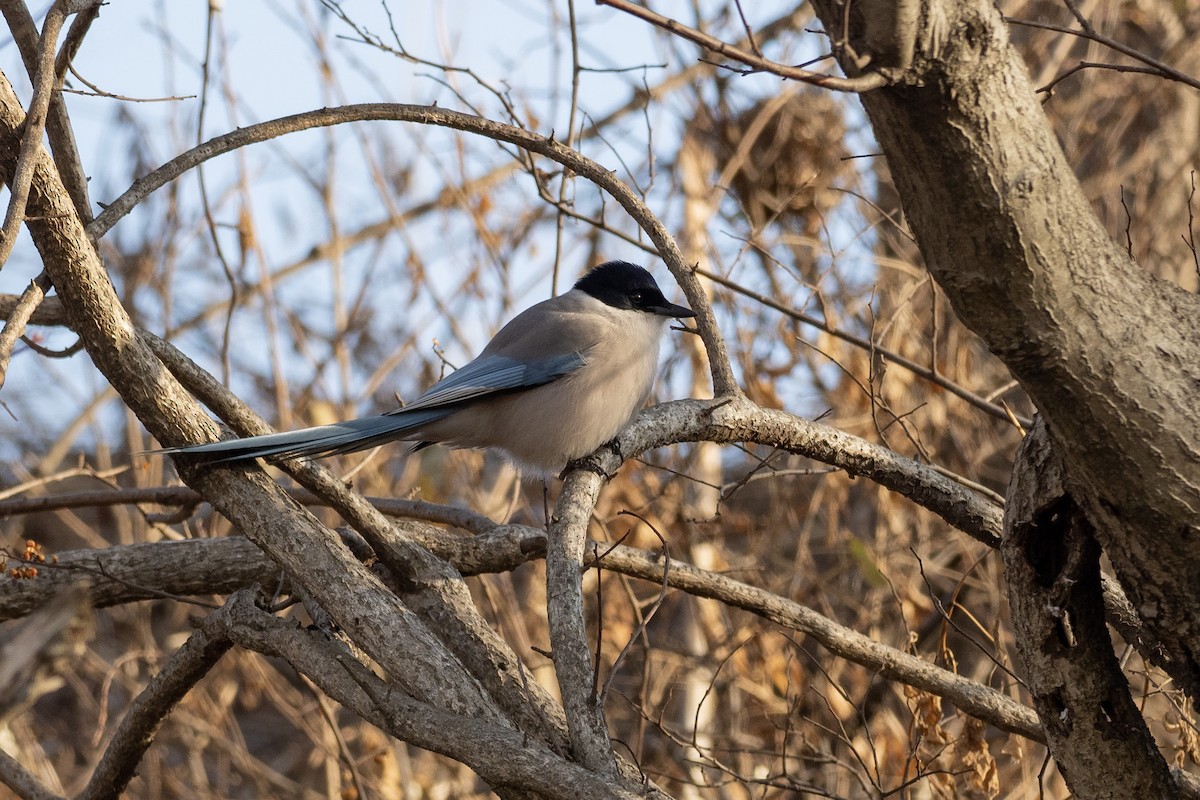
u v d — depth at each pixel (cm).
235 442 775
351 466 1481
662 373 1493
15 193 679
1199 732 897
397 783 1323
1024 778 1222
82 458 1193
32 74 801
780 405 1416
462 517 1040
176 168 798
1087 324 577
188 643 848
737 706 1371
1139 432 589
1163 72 748
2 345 709
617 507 1409
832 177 1562
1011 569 677
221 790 1596
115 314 747
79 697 1617
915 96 525
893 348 1426
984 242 555
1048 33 1720
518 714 800
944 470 950
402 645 718
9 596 905
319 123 841
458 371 1068
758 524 1482
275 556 758
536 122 1427
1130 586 643
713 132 1617
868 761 1263
